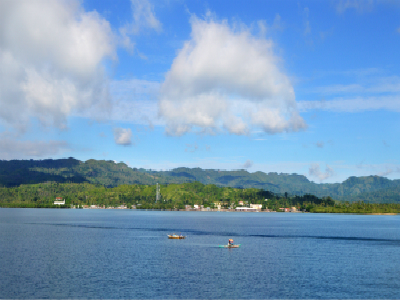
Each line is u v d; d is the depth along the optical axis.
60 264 116.88
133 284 93.31
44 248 151.62
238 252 145.12
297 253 144.25
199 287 91.44
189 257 131.88
